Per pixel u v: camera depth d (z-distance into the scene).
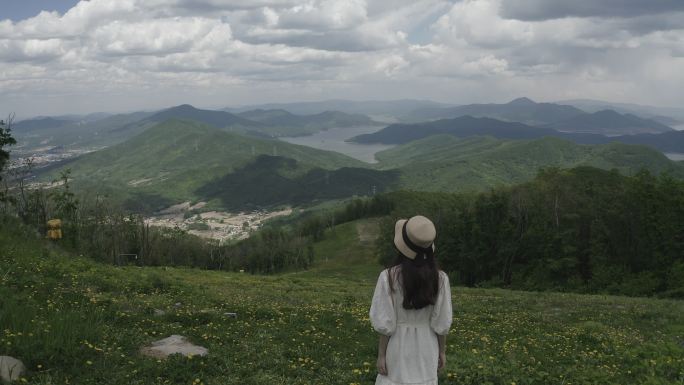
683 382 9.08
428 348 4.55
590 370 10.24
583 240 69.69
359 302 25.12
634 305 28.75
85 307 12.63
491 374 9.20
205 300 19.06
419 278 4.36
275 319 15.20
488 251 74.81
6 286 13.70
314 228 180.00
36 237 33.91
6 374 7.20
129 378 7.88
